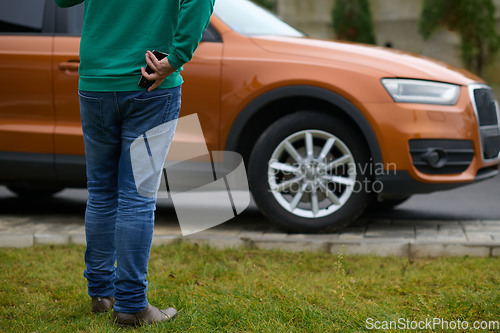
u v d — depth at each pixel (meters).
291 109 4.98
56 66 5.02
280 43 4.87
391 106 4.56
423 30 15.68
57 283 3.64
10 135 5.11
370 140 4.57
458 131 4.62
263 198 4.75
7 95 5.11
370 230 4.85
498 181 8.21
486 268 3.86
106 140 2.96
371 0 16.88
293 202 4.73
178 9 2.84
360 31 16.44
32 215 5.71
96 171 3.04
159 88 2.84
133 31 2.81
